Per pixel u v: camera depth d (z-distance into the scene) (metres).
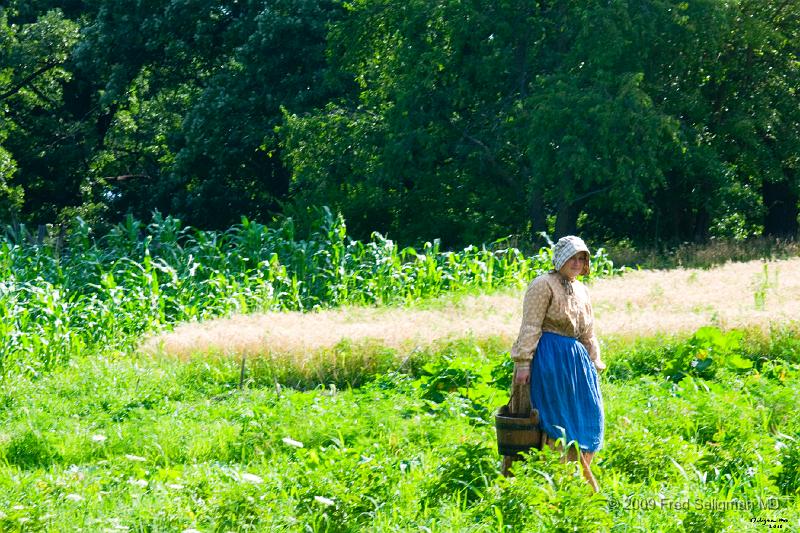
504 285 19.92
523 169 30.19
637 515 5.71
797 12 30.55
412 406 9.64
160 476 7.16
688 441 7.80
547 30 29.53
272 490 6.13
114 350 15.23
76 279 19.11
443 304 17.50
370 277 19.86
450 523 5.67
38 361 14.59
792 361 11.99
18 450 9.03
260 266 18.83
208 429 9.37
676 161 28.62
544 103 26.73
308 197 31.56
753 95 30.06
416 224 31.05
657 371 11.98
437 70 30.28
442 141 30.62
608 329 13.37
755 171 30.70
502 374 10.73
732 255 25.69
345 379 12.99
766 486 6.22
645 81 28.92
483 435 8.18
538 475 5.88
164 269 17.97
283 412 9.42
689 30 28.23
